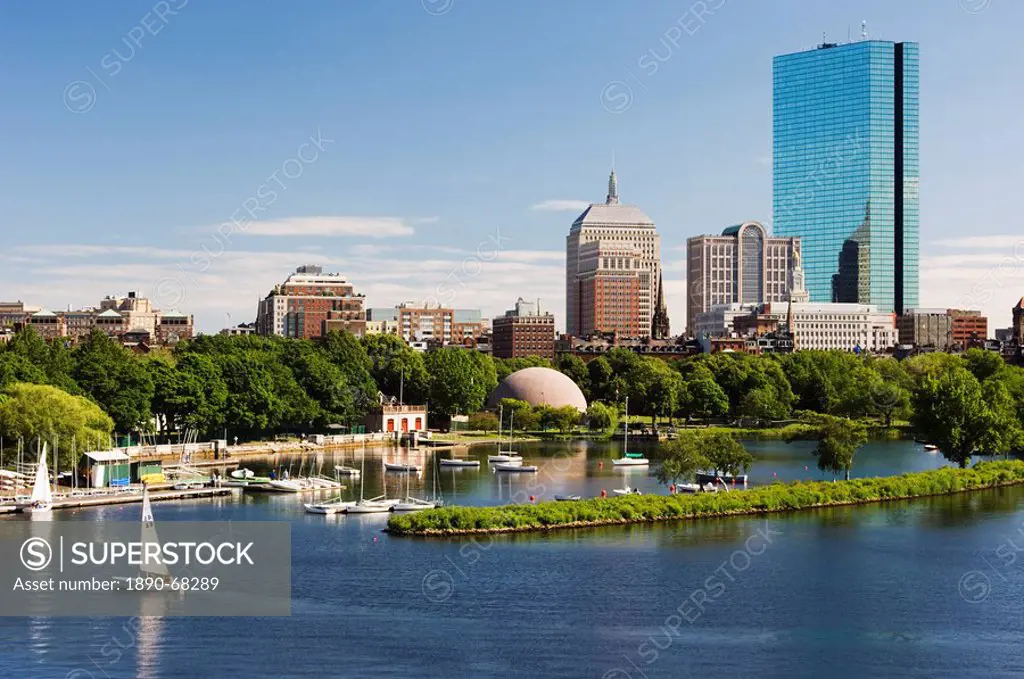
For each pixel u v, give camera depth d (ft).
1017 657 407.03
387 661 394.52
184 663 392.68
